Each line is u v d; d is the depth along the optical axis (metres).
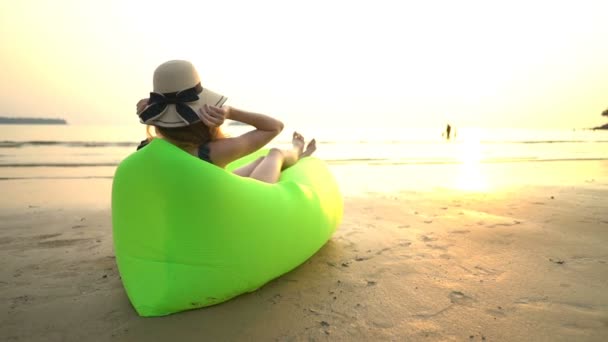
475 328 1.76
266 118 2.19
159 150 1.73
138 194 1.75
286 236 2.10
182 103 1.86
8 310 1.91
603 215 3.97
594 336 1.68
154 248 1.80
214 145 2.02
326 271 2.44
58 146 18.30
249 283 2.00
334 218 2.77
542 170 8.94
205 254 1.80
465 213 4.11
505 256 2.71
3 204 4.81
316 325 1.79
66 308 1.93
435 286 2.21
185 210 1.73
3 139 23.08
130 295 1.88
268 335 1.70
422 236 3.22
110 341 1.64
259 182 2.10
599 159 12.12
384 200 4.94
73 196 5.50
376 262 2.60
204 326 1.76
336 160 11.63
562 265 2.53
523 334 1.70
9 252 2.84
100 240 3.18
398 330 1.74
